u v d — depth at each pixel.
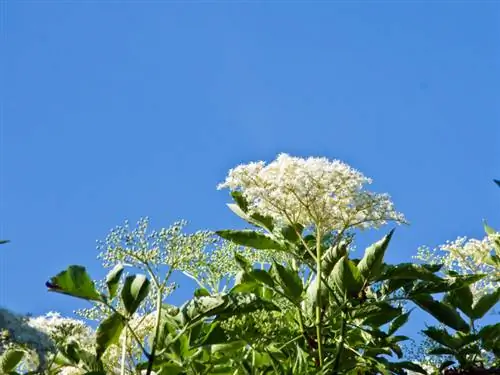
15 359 1.26
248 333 1.32
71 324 1.34
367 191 1.34
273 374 1.32
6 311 1.22
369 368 1.33
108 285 1.27
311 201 1.34
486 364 1.34
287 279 1.32
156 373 1.31
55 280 1.25
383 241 1.29
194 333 1.32
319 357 1.29
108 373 1.35
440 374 1.34
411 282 1.34
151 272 1.28
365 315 1.32
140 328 1.35
